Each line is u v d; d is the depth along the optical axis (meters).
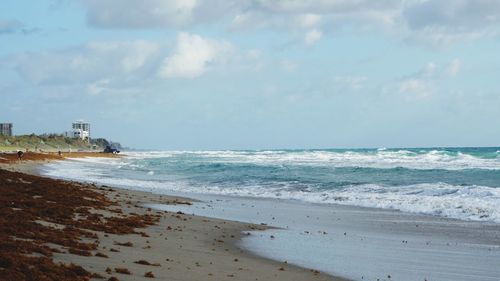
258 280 11.98
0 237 12.79
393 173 49.31
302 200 32.62
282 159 91.38
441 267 14.75
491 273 14.12
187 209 27.77
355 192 35.25
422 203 28.52
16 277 9.21
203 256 14.55
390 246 17.86
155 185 44.53
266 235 19.70
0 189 25.22
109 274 10.59
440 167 54.97
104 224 18.61
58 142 196.50
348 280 13.02
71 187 32.19
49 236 14.09
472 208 26.12
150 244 15.66
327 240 18.89
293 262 14.85
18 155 80.00
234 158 106.94
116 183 46.22
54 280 9.49
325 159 85.38
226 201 32.38
